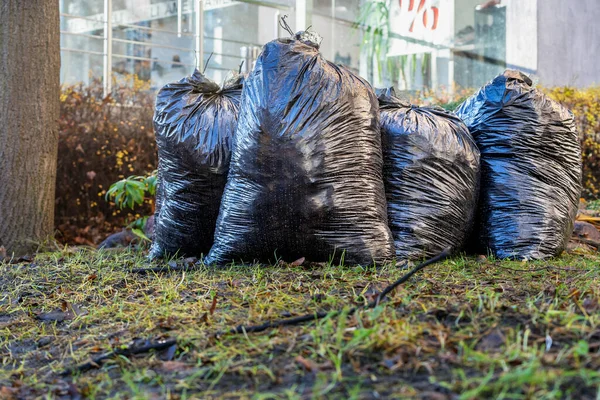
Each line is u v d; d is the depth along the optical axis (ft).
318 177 14.12
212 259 15.20
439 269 14.44
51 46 22.06
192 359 8.96
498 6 43.70
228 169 15.87
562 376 6.77
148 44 41.75
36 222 21.83
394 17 42.04
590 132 36.88
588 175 36.81
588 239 20.71
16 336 11.53
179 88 16.61
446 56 42.57
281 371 7.97
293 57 14.37
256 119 14.19
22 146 21.53
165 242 16.92
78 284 14.84
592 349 7.64
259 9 42.80
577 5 46.34
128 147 30.48
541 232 16.67
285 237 14.42
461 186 16.37
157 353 9.52
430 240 15.80
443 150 16.15
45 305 13.25
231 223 14.76
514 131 17.13
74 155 29.58
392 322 9.00
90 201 29.86
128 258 18.34
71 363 9.74
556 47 45.50
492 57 43.55
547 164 17.13
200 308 11.43
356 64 41.45
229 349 8.98
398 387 7.08
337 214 14.33
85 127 29.73
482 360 7.41
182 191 16.21
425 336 8.59
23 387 8.86
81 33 39.65
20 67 21.49
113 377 8.89
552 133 17.19
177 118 16.14
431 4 42.34
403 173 15.89
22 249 21.50
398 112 16.60
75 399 8.27
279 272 13.93
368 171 14.79
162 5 42.39
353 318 9.40
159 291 13.20
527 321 8.82
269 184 14.19
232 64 43.14
